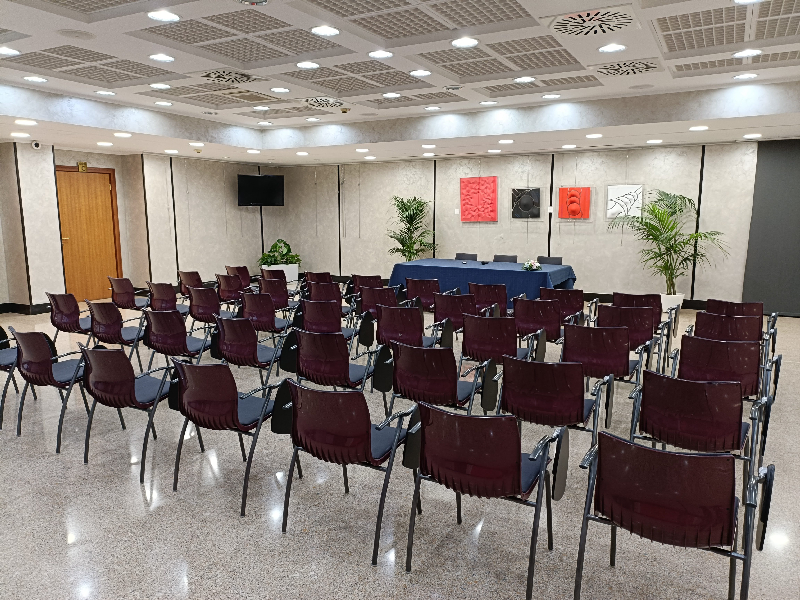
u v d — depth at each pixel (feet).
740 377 14.26
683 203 36.29
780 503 12.10
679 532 8.07
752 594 9.29
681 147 36.35
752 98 24.38
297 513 11.76
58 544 10.61
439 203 44.91
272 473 13.51
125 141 33.06
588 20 15.76
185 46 18.38
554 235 41.04
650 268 38.29
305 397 10.55
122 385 13.10
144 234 41.50
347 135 34.55
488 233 43.39
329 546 10.60
